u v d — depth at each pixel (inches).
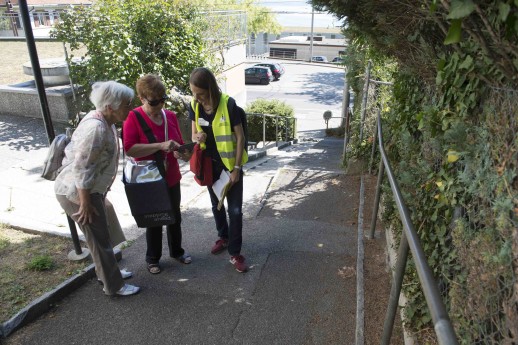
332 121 936.3
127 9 329.1
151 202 124.7
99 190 114.9
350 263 147.0
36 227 158.4
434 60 96.7
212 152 135.7
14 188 206.5
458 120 81.0
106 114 109.6
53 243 149.6
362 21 111.7
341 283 134.6
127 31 321.7
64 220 172.2
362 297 124.4
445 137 80.0
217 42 554.3
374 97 262.2
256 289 131.9
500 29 54.9
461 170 80.4
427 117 98.0
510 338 57.6
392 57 148.6
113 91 106.0
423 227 104.6
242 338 110.0
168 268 143.9
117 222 131.0
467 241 74.0
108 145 109.9
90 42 316.5
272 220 189.8
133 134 121.7
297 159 375.9
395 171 155.9
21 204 187.6
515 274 55.9
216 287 132.8
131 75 316.2
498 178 61.7
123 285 126.2
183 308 121.8
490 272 63.0
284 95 1194.0
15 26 740.7
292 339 109.7
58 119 332.2
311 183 248.2
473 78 72.7
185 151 126.1
